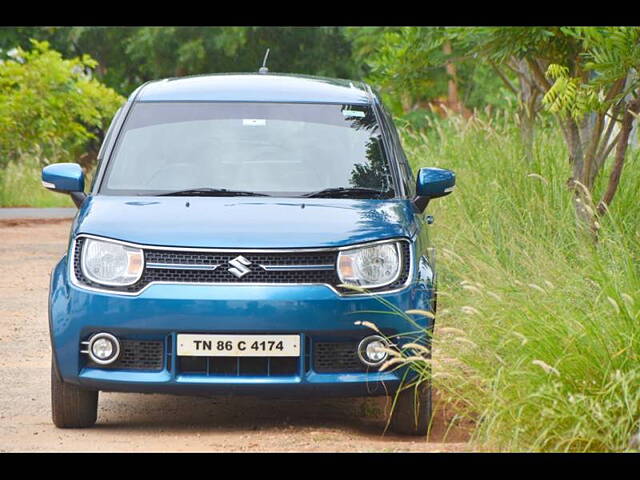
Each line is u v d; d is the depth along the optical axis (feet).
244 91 71.87
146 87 73.77
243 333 56.95
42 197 260.83
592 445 50.80
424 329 57.88
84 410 60.80
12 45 369.50
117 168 66.69
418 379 58.08
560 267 67.05
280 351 56.95
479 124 125.18
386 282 58.23
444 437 56.65
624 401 50.85
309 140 68.08
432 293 59.52
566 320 55.72
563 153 106.73
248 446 55.67
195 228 58.75
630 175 94.84
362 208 62.08
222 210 60.90
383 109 72.59
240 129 68.69
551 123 124.57
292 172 65.92
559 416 49.65
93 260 58.80
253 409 68.23
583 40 83.66
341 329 57.16
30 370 78.23
